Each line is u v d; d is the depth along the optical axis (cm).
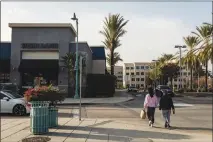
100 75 4416
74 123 1466
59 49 4200
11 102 1941
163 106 1446
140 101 3572
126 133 1208
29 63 4166
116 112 2219
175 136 1166
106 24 5188
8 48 4272
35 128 1135
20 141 1009
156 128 1402
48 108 1225
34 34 4219
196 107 2741
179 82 10869
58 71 4128
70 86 4134
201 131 1351
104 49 5528
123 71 15025
